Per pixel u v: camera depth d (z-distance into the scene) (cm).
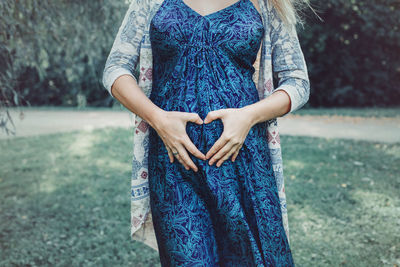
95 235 354
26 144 838
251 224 124
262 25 133
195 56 126
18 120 1230
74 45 398
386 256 293
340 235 334
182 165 124
